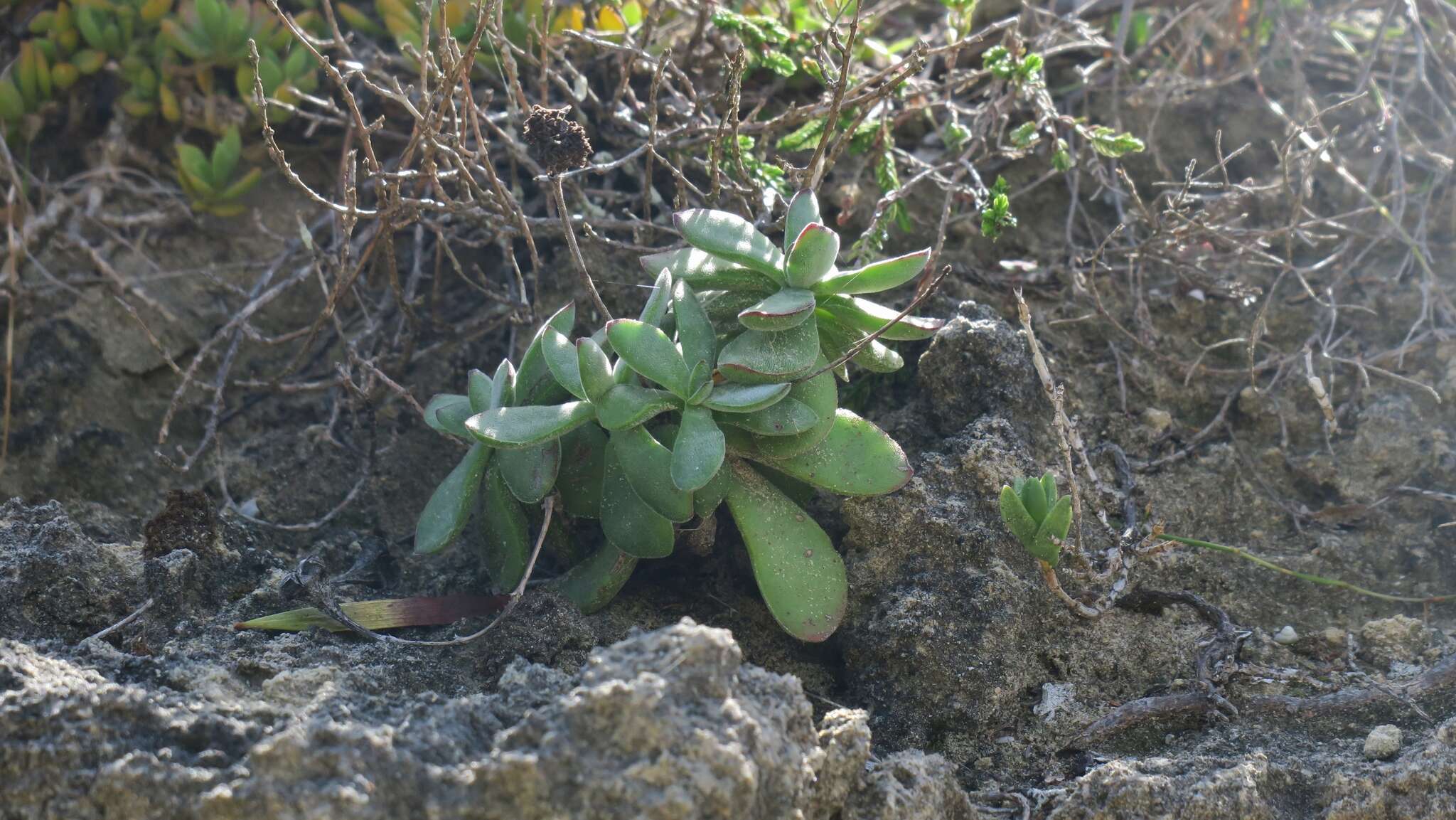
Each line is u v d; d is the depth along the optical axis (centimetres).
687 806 109
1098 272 140
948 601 124
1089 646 125
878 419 132
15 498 127
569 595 125
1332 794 117
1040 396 132
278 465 136
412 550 132
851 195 140
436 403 126
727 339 126
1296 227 138
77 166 147
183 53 145
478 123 133
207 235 146
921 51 133
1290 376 136
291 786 110
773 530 123
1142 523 129
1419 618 127
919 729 122
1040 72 141
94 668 117
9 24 147
